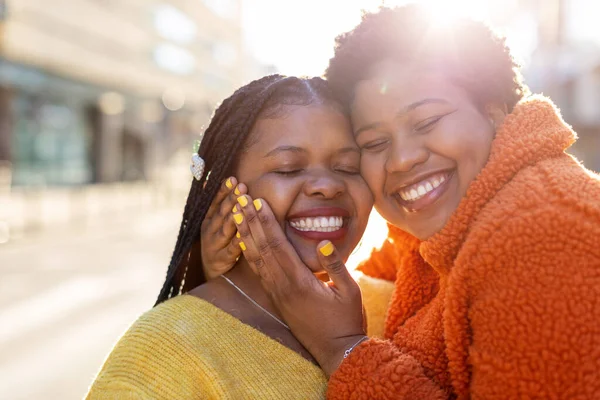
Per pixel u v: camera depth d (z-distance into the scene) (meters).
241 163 1.52
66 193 23.83
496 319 1.16
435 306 1.49
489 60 1.48
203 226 1.57
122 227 15.93
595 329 1.08
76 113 28.31
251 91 1.52
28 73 23.89
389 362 1.33
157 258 10.65
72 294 7.52
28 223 14.89
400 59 1.46
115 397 1.28
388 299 1.81
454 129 1.39
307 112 1.50
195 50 39.72
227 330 1.39
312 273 1.48
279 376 1.37
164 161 36.84
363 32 1.53
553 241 1.15
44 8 24.06
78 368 4.80
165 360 1.31
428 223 1.46
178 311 1.39
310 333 1.43
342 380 1.33
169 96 36.38
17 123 24.14
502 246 1.19
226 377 1.31
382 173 1.52
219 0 42.72
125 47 30.77
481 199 1.34
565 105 21.98
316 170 1.51
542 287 1.13
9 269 9.35
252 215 1.43
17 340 5.52
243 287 1.52
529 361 1.11
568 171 1.26
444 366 1.42
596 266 1.12
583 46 22.09
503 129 1.39
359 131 1.53
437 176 1.45
